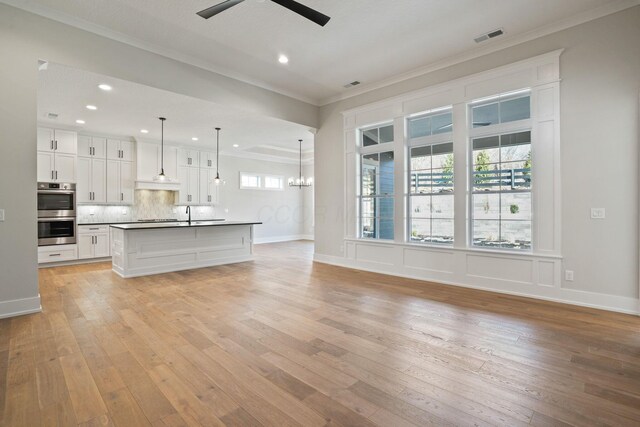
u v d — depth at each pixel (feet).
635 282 10.81
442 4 10.84
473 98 14.25
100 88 13.89
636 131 10.71
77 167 20.83
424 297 13.05
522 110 13.23
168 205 26.94
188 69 14.74
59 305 12.01
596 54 11.32
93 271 18.34
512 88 13.14
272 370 7.30
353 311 11.35
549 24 12.09
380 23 11.96
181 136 23.91
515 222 13.48
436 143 15.84
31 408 5.89
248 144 27.27
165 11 11.13
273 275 17.33
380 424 5.49
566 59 11.92
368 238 18.86
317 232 21.57
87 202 21.99
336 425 5.46
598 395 6.30
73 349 8.32
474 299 12.71
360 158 19.26
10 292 10.67
